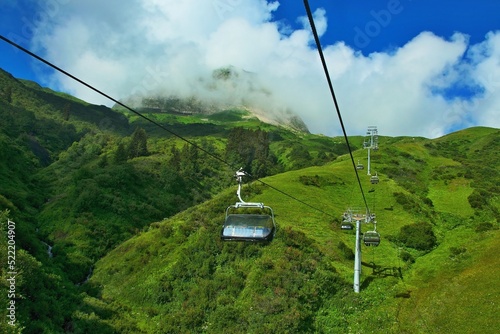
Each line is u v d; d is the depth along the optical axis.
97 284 55.38
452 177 95.12
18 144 143.12
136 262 57.03
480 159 125.94
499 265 45.88
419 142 153.62
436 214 72.81
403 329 38.62
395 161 108.50
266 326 38.03
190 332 40.41
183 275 49.91
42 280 41.91
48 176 125.06
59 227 81.25
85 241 75.81
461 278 45.88
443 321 38.66
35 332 32.53
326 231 59.91
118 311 45.19
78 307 42.19
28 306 34.97
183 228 60.25
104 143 182.88
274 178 86.25
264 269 46.91
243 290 45.03
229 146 182.00
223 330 39.44
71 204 88.50
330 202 74.06
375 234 45.12
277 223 57.78
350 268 50.09
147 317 44.72
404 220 66.25
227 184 151.00
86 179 100.12
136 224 90.75
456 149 150.12
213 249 52.88
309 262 47.50
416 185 89.50
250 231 21.06
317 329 39.41
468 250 53.69
